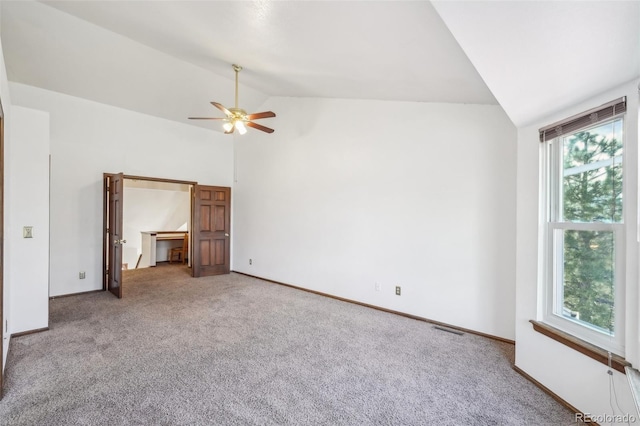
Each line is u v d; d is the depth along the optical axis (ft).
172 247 26.84
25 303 10.32
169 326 11.23
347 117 14.78
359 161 14.30
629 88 5.49
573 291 6.88
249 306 13.79
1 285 6.88
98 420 6.12
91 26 11.53
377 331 11.00
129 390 7.14
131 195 27.32
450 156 11.51
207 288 17.03
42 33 11.68
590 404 6.10
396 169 13.00
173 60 13.97
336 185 15.24
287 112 17.72
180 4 8.62
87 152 16.15
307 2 6.77
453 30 5.34
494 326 10.46
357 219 14.35
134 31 11.48
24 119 10.24
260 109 18.94
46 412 6.33
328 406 6.70
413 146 12.50
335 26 7.52
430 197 12.01
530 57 5.51
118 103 16.85
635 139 5.39
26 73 13.62
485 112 10.75
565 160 7.15
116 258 15.31
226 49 11.35
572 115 6.66
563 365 6.77
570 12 4.34
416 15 6.26
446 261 11.59
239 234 21.43
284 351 9.31
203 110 18.56
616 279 5.80
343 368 8.33
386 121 13.34
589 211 6.52
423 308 12.16
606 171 6.13
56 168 15.24
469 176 11.08
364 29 7.32
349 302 14.53
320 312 13.05
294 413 6.44
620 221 5.81
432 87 10.18
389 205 13.21
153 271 21.77
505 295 10.23
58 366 8.19
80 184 15.96
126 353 9.02
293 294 15.90
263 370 8.17
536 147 7.66
